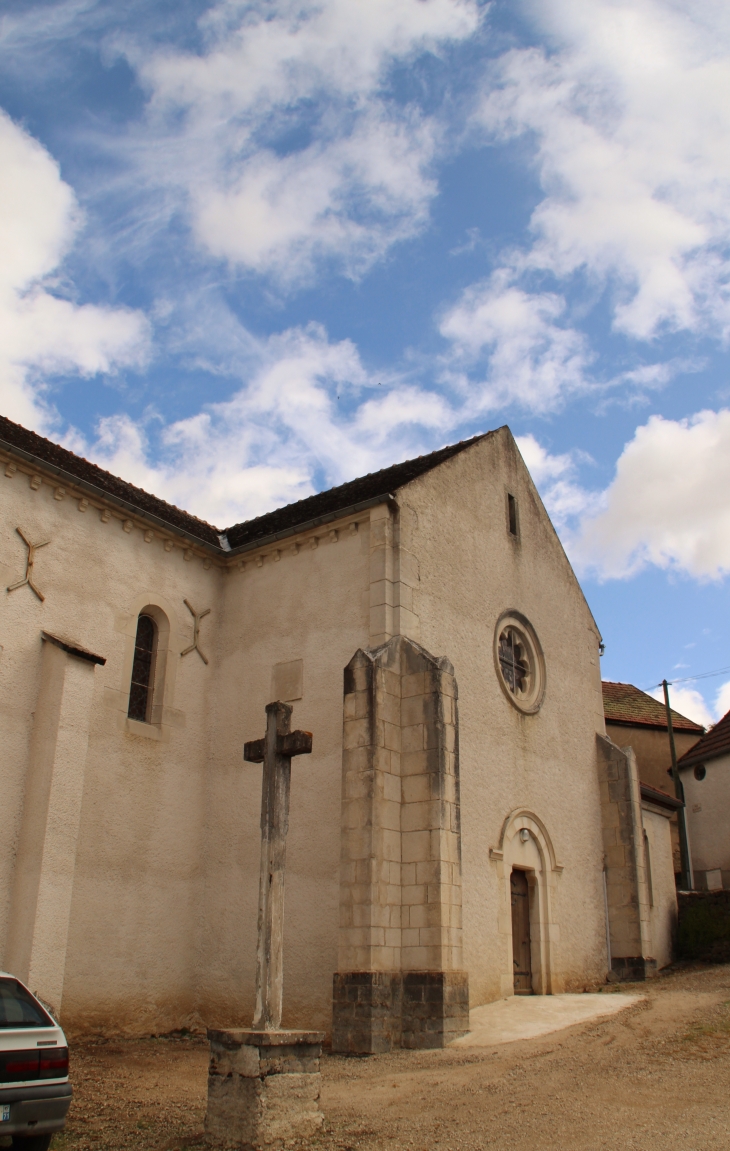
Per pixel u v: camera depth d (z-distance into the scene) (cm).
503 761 1589
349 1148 665
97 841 1349
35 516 1368
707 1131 677
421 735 1272
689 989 1468
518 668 1755
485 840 1480
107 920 1334
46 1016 665
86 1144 706
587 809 1828
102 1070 1043
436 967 1149
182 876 1466
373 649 1333
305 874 1350
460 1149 661
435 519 1562
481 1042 1119
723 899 1977
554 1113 750
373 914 1161
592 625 2062
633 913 1766
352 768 1245
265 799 781
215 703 1602
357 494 1708
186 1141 691
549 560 1939
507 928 1474
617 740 2862
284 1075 684
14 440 1484
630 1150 641
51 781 1216
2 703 1248
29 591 1328
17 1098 606
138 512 1509
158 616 1558
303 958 1307
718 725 2684
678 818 2570
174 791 1491
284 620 1548
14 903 1188
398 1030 1141
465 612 1582
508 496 1844
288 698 1486
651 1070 884
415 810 1241
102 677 1416
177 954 1426
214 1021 1397
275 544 1593
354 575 1459
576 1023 1208
